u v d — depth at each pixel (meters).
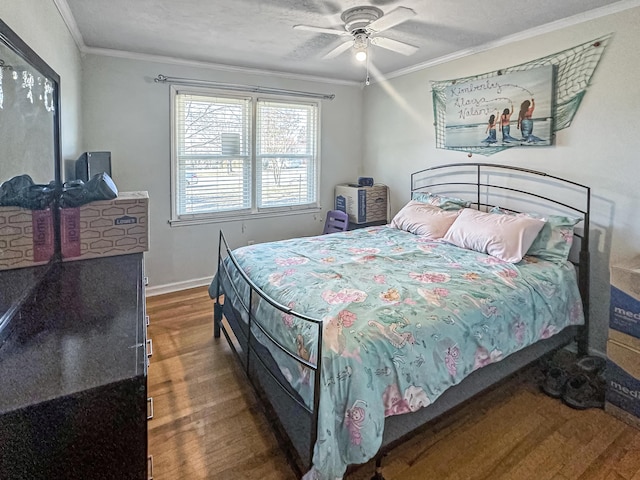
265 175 4.28
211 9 2.44
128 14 2.53
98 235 1.88
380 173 4.58
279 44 3.17
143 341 1.10
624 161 2.46
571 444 1.89
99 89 3.33
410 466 1.75
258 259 2.58
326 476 1.37
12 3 1.46
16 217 1.31
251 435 1.95
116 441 0.91
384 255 2.67
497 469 1.73
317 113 4.49
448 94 3.56
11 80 1.27
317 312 1.75
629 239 2.47
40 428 0.83
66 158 2.50
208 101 3.86
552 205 2.87
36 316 1.25
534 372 2.53
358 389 1.44
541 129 2.87
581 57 2.61
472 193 3.46
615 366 2.08
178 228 3.88
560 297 2.30
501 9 2.48
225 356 2.70
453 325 1.74
